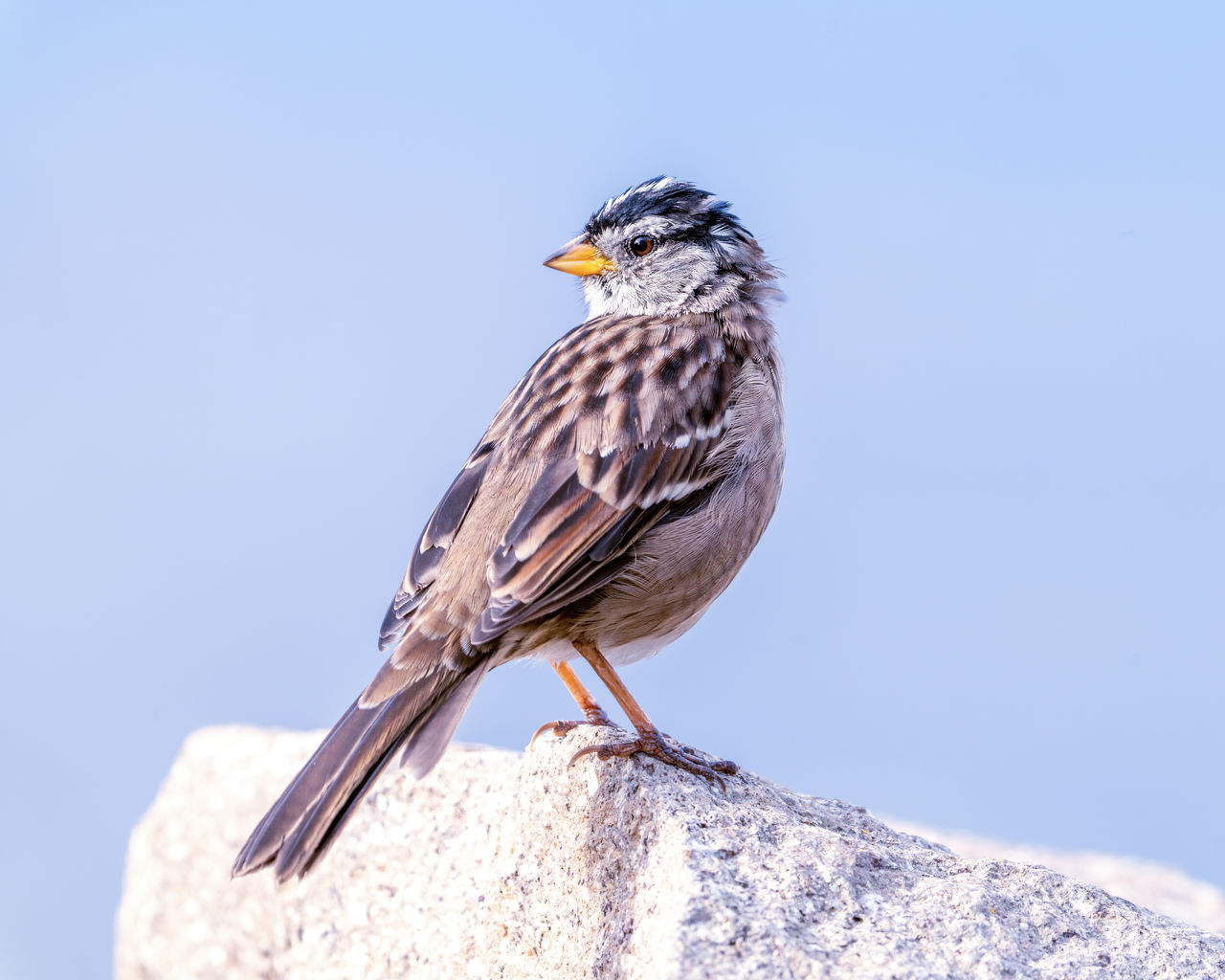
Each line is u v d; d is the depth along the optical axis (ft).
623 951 27.76
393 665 30.73
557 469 32.83
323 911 37.76
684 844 27.27
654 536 33.45
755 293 39.42
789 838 28.04
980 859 29.32
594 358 35.60
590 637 33.53
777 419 36.19
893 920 25.91
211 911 41.98
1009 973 24.95
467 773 36.94
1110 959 26.25
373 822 37.19
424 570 32.89
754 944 24.57
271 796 42.73
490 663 32.09
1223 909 48.88
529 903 31.76
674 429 33.94
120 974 45.01
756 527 35.53
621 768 30.78
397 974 35.63
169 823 44.60
